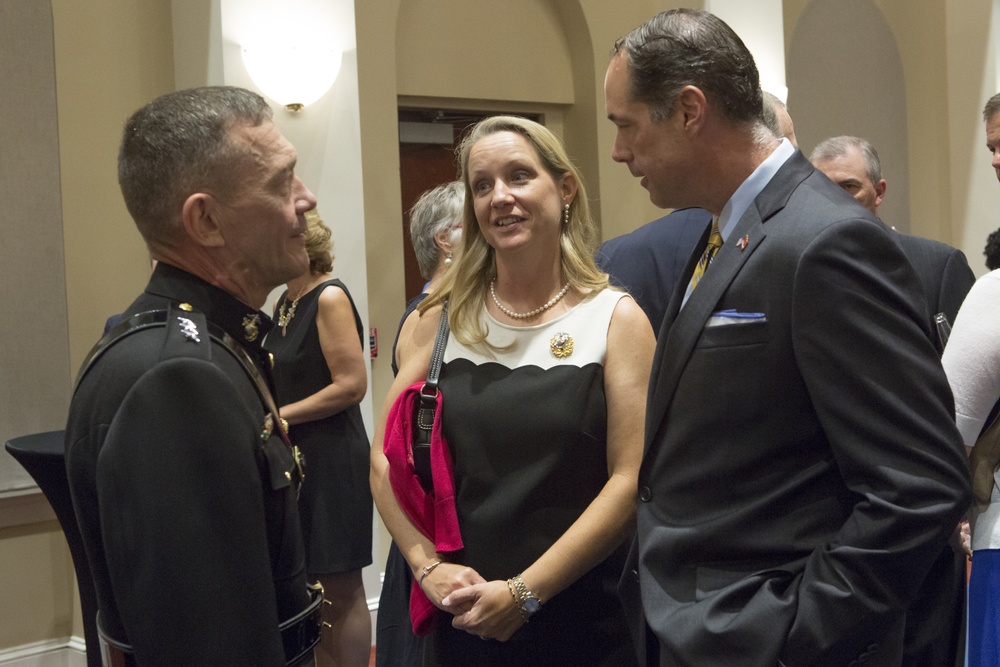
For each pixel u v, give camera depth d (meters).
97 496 1.18
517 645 1.80
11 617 3.83
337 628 3.03
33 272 3.86
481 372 1.86
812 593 1.26
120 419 1.14
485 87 5.39
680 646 1.33
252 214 1.28
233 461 1.16
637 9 5.69
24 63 3.84
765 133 1.44
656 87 1.40
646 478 1.47
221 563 1.14
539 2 5.56
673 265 2.22
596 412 1.81
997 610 1.78
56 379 3.92
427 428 1.88
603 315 1.85
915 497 1.23
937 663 1.69
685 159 1.42
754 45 5.29
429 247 2.82
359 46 4.80
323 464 2.99
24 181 3.84
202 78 4.16
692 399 1.40
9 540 3.83
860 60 6.23
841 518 1.34
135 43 4.25
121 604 1.13
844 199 1.37
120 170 1.30
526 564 1.78
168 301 1.26
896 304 1.28
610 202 5.58
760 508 1.35
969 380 1.80
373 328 4.82
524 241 1.84
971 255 6.06
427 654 1.89
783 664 1.26
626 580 1.61
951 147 6.09
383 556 4.47
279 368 3.06
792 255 1.32
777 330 1.33
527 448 1.80
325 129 4.20
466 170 1.93
